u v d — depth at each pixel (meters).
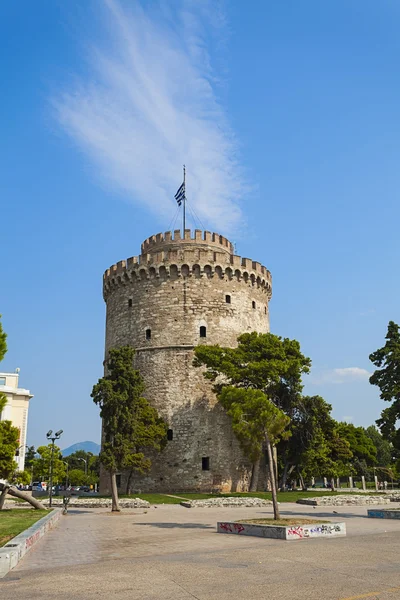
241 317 62.38
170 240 65.69
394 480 98.81
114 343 63.88
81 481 122.19
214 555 16.55
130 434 42.97
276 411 27.64
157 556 16.73
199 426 57.28
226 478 56.25
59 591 11.59
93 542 21.11
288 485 74.81
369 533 22.34
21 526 24.03
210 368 58.00
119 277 64.38
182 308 60.44
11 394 97.12
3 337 23.45
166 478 56.12
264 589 11.37
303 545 18.62
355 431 103.31
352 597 10.50
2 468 38.06
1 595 11.30
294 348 55.00
